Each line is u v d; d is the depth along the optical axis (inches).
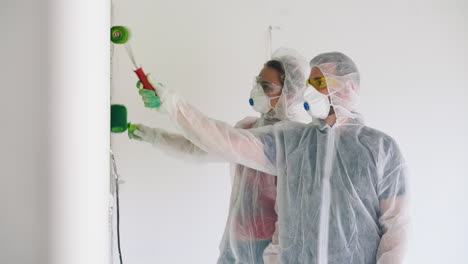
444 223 100.9
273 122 79.7
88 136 29.1
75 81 28.7
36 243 28.7
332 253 67.9
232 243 76.8
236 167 79.4
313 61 73.3
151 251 87.7
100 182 30.0
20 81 28.2
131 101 86.4
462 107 103.0
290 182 71.0
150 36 88.0
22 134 28.4
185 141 76.6
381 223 68.5
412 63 101.5
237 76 92.6
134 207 87.0
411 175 100.0
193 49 90.4
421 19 102.2
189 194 89.4
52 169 28.6
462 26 103.3
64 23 28.4
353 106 72.6
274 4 95.0
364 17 99.7
